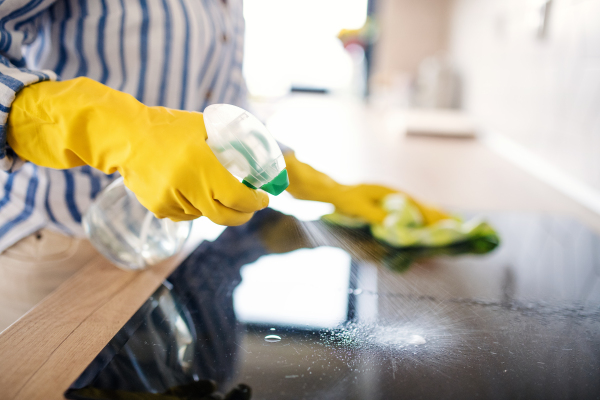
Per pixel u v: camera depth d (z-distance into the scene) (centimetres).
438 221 74
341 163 196
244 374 32
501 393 31
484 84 290
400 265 55
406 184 162
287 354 35
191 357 34
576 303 46
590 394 31
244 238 61
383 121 346
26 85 36
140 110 34
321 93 618
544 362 35
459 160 209
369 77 521
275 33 568
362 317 41
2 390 30
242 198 32
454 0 383
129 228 45
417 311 43
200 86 67
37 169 52
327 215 72
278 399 30
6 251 53
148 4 54
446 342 37
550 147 186
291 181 66
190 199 33
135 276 48
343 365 34
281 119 345
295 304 43
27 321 38
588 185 153
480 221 65
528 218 78
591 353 36
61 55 56
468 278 52
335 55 585
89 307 41
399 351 36
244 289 46
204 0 63
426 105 354
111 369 32
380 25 469
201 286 46
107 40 54
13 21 44
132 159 33
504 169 191
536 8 204
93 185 54
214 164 31
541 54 202
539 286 50
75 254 55
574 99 168
